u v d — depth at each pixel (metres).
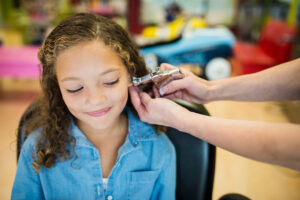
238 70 3.14
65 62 0.58
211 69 3.12
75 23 0.60
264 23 4.21
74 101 0.61
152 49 3.03
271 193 1.59
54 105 0.72
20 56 2.78
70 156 0.73
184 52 3.03
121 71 0.63
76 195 0.75
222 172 1.75
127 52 0.64
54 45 0.59
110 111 0.64
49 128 0.73
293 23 3.08
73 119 0.76
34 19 4.17
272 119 2.39
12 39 5.03
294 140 0.42
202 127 0.56
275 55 2.92
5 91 2.93
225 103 2.67
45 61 0.65
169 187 0.80
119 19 5.00
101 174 0.73
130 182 0.77
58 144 0.72
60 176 0.74
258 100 0.74
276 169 1.80
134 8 5.09
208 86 0.78
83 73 0.58
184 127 0.60
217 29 3.27
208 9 5.01
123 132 0.78
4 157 1.78
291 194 1.59
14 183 0.73
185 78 0.77
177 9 4.51
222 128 0.52
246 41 4.73
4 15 5.50
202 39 3.04
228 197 0.79
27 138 0.75
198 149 0.80
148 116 0.69
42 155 0.71
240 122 0.51
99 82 0.60
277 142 0.44
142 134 0.77
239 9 4.92
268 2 4.11
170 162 0.78
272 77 0.70
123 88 0.64
